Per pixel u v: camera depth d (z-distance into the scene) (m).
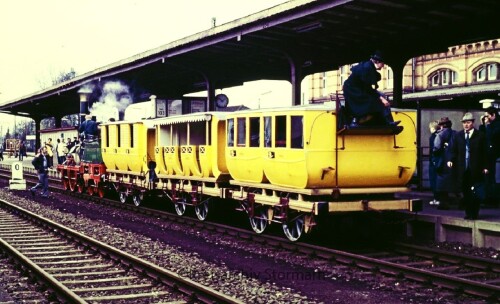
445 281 8.20
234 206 15.52
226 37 16.34
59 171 27.23
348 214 11.36
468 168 11.34
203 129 14.80
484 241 10.99
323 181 10.73
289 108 10.98
